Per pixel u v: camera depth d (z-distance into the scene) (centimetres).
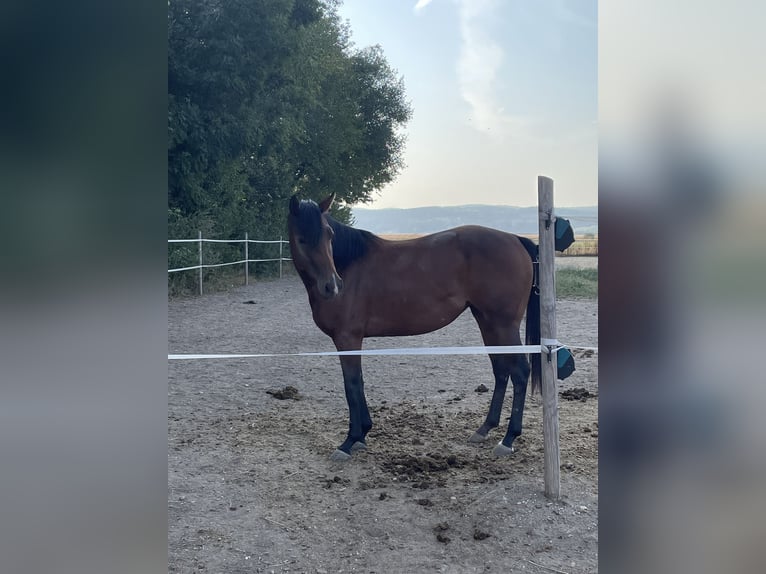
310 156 1953
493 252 387
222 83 1231
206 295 1219
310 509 306
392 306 386
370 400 517
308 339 790
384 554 264
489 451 388
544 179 307
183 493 323
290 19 1596
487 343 400
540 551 266
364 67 2225
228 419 458
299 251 369
